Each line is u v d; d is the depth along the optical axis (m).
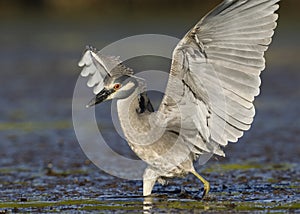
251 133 19.27
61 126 20.53
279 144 17.72
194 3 49.88
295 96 24.56
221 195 12.22
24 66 32.44
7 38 41.28
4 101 24.44
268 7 10.29
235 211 10.88
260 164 15.44
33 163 15.91
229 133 10.95
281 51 34.97
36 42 39.53
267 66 31.39
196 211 10.90
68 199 12.14
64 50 36.34
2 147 17.80
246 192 12.48
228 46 10.36
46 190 13.02
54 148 17.67
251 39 10.38
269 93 25.34
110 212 10.99
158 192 12.59
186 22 43.56
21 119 21.52
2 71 31.20
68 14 49.88
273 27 10.37
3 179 14.16
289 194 12.25
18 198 12.30
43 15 49.78
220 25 10.17
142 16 47.75
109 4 51.19
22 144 18.14
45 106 23.44
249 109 10.67
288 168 14.93
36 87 27.08
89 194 12.55
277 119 20.97
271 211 10.85
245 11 10.17
